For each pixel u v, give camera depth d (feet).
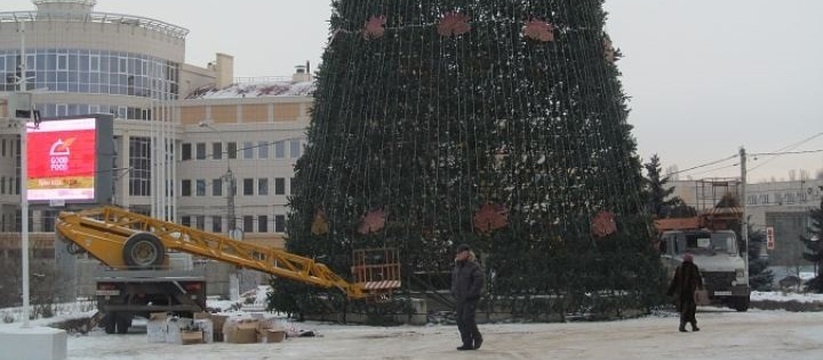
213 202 319.88
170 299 74.95
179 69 337.11
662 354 53.88
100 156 145.59
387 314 81.51
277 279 89.86
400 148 84.58
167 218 300.20
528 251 82.48
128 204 300.40
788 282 193.57
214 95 333.01
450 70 85.30
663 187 202.39
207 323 65.77
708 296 97.71
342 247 85.51
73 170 146.20
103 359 54.49
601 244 85.25
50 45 302.45
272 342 64.69
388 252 83.05
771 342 59.00
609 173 87.25
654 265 88.12
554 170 84.43
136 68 315.78
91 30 306.76
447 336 68.39
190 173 321.52
